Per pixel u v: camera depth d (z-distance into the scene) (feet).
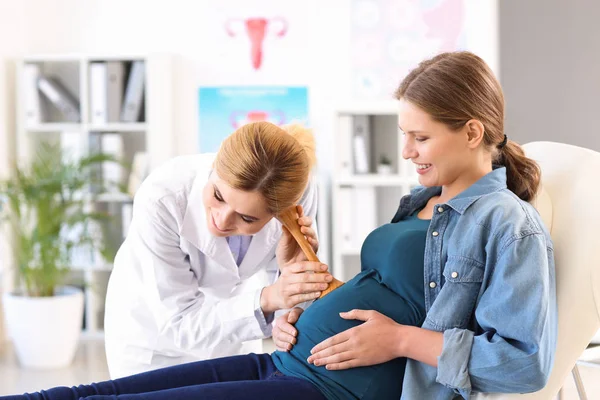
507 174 5.38
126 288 6.61
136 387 5.02
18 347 13.20
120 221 15.52
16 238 14.37
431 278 5.00
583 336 5.00
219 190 5.19
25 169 14.32
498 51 12.12
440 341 4.64
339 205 14.33
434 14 14.93
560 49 11.96
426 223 5.34
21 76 15.10
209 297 6.60
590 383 10.87
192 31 15.46
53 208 13.52
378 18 15.08
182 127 15.53
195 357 6.61
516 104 12.07
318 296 5.40
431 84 4.91
